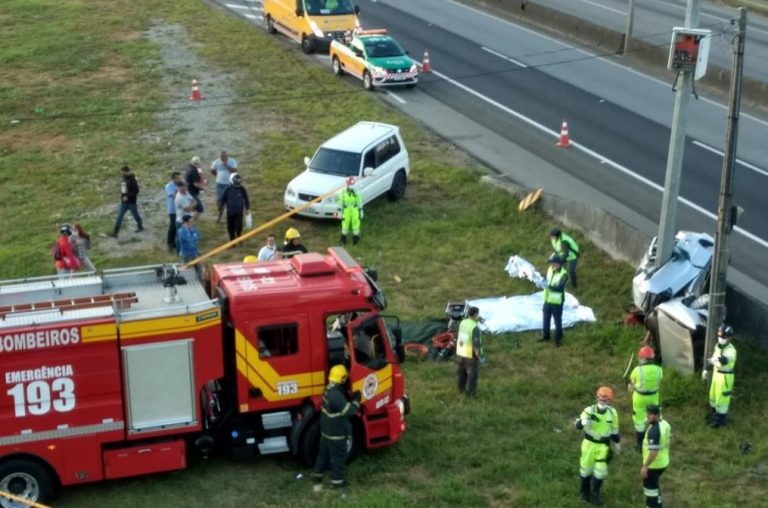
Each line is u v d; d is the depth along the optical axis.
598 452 13.98
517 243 24.12
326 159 26.64
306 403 14.97
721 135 31.19
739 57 16.78
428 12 47.78
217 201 26.03
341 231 25.31
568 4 48.53
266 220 25.86
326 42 39.91
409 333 19.48
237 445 14.93
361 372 14.77
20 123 33.62
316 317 14.70
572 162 29.50
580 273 22.53
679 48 19.08
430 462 15.23
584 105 34.50
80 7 48.22
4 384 13.45
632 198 26.84
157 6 48.47
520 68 38.78
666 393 17.27
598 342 19.42
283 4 42.06
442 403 17.11
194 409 14.33
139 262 23.50
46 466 13.93
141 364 13.95
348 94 35.78
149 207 27.02
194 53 40.81
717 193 26.81
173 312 13.94
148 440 14.34
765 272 22.34
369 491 14.44
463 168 29.05
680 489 14.75
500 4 47.75
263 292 14.56
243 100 35.38
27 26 44.78
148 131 32.78
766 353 18.41
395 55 36.41
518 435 16.05
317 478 14.73
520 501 14.21
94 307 13.86
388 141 27.14
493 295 21.67
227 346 14.70
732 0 48.84
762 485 14.89
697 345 17.72
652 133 31.72
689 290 19.72
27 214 26.64
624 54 40.22
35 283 14.96
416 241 24.47
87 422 13.88
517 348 19.30
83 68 39.00
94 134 32.59
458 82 37.09
